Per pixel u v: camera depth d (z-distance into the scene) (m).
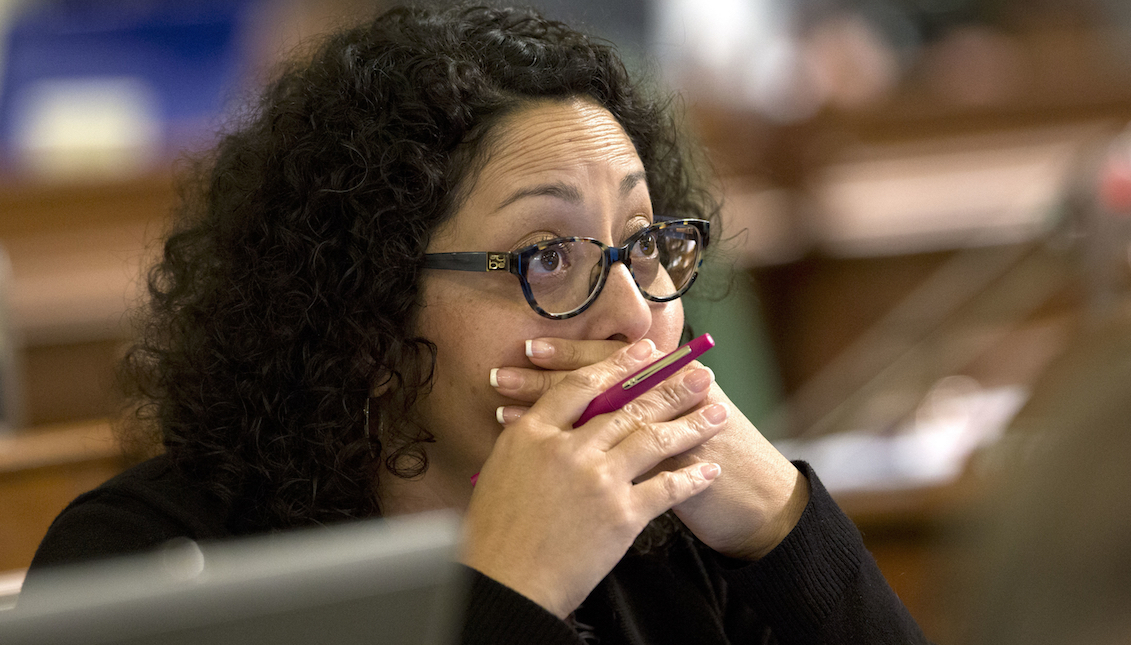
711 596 4.36
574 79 4.03
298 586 1.85
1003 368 8.78
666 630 4.21
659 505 3.46
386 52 4.05
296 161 4.01
